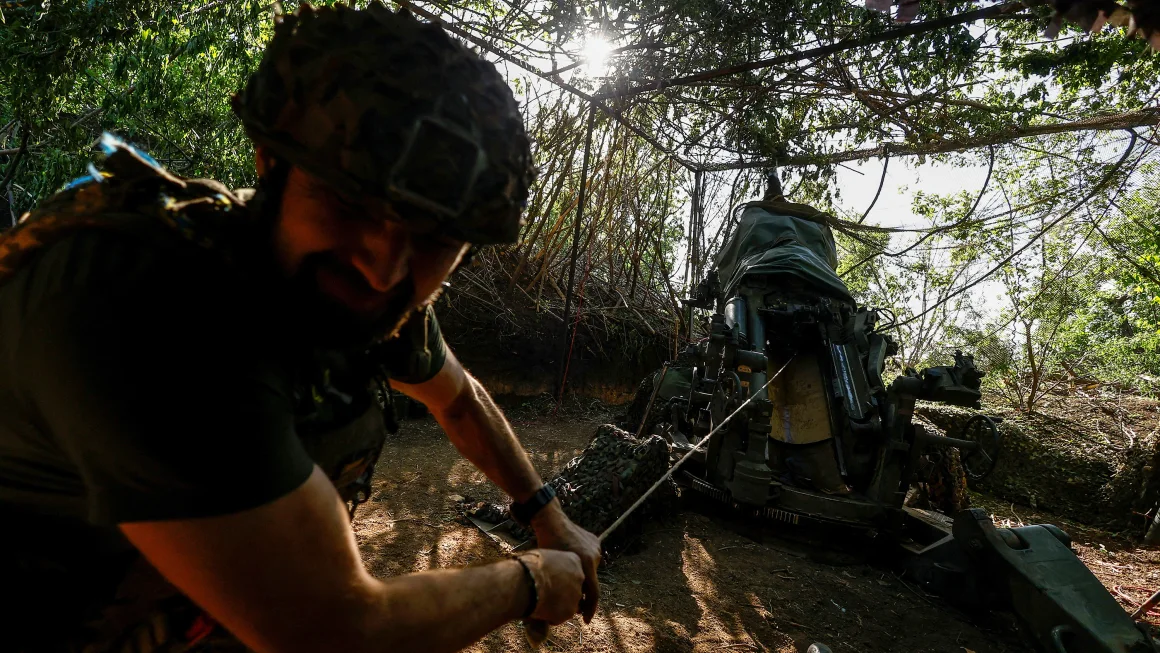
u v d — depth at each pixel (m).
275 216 0.80
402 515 4.21
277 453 0.74
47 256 0.77
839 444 4.73
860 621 3.46
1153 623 3.82
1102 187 5.42
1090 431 6.41
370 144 0.69
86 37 4.38
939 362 9.45
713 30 4.24
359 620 0.77
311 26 0.77
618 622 3.17
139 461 0.69
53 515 0.86
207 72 6.49
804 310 5.02
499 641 2.90
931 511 4.86
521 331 7.82
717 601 3.49
